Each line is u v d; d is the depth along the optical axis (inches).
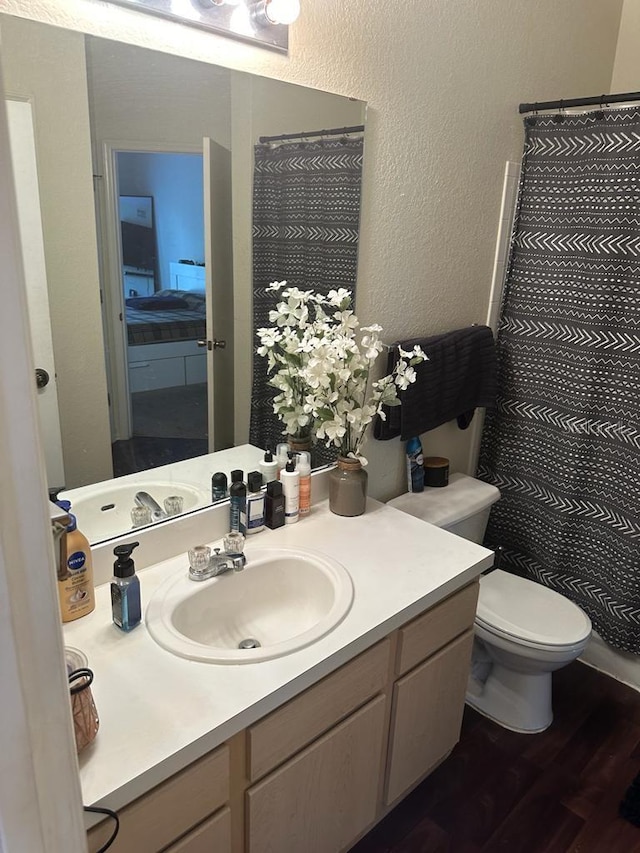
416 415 80.7
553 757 77.8
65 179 48.6
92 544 54.6
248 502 63.8
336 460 72.1
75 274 50.9
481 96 80.0
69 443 53.6
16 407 16.5
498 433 100.0
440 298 84.9
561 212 86.7
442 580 58.7
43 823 19.6
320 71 62.0
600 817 69.8
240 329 63.6
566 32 88.9
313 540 65.1
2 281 15.7
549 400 92.7
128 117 50.8
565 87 92.6
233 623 58.0
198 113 54.3
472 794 72.2
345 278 71.6
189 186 55.8
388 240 74.9
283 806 49.8
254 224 61.5
